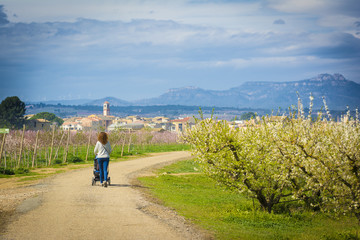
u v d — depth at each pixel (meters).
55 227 12.62
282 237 14.67
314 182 17.64
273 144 19.22
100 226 12.98
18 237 11.20
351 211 17.34
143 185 28.58
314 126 17.66
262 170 20.72
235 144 20.11
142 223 13.87
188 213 17.94
